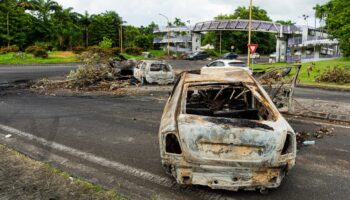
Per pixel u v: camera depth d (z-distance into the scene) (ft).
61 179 14.44
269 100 15.21
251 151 12.19
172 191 13.56
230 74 18.53
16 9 195.31
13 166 15.85
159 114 29.84
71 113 30.01
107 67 61.31
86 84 53.98
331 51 173.37
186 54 197.26
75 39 218.59
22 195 12.92
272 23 145.69
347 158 18.12
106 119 27.48
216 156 12.20
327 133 23.44
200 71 20.67
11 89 49.44
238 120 12.96
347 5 110.42
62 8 220.64
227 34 266.57
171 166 13.12
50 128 24.00
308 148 19.93
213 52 226.99
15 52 145.69
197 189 13.76
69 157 17.58
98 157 17.67
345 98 42.39
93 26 236.43
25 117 27.86
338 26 112.16
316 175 15.60
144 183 14.32
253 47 70.74
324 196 13.38
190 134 12.34
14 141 20.40
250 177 12.39
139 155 18.10
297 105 35.06
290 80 26.61
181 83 16.90
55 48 194.80
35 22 197.67
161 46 280.31
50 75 73.82
